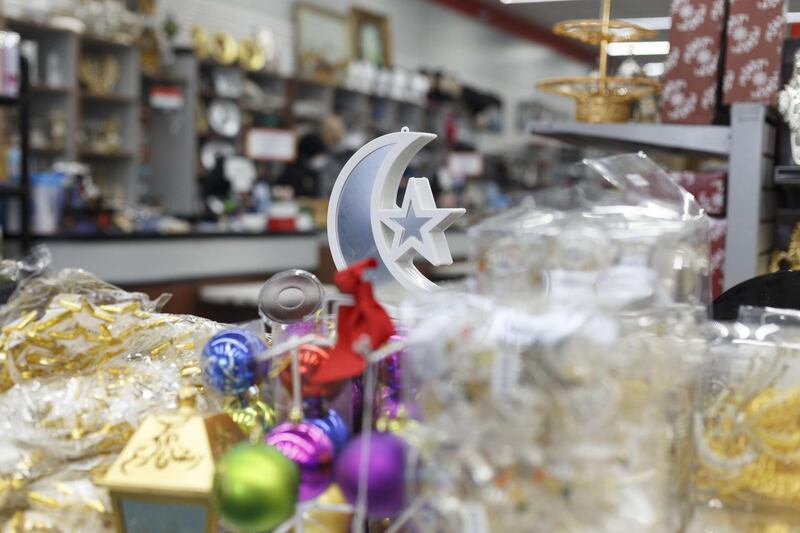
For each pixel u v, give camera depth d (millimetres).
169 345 1135
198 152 8430
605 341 728
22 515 945
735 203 2021
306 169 8992
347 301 889
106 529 937
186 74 8242
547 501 729
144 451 873
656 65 2424
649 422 802
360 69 10758
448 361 752
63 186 5945
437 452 763
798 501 943
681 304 935
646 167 1209
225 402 978
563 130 2229
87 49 7566
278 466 816
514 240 850
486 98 13242
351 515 914
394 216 1240
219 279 6641
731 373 997
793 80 1854
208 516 843
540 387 725
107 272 5766
